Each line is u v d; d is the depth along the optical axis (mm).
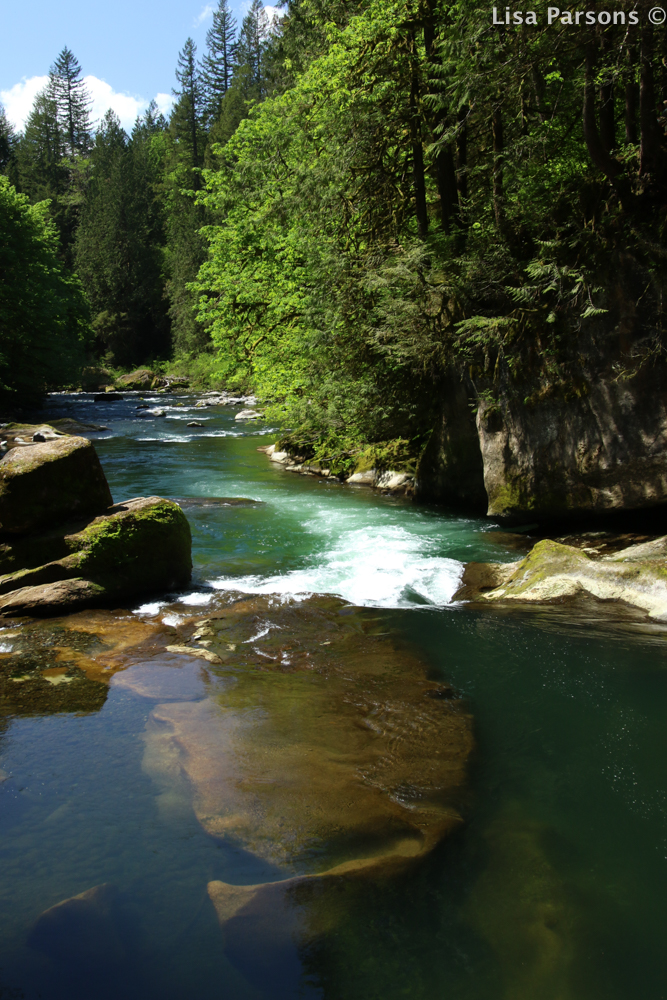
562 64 9828
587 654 5926
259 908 3051
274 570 8594
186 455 19562
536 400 9727
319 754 4285
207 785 3926
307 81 15203
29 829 3539
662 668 5629
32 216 39438
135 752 4266
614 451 8977
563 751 4395
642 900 3158
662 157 8156
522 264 10000
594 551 8773
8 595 6930
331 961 2803
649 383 8484
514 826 3648
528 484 10195
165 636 6301
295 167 15484
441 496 12930
